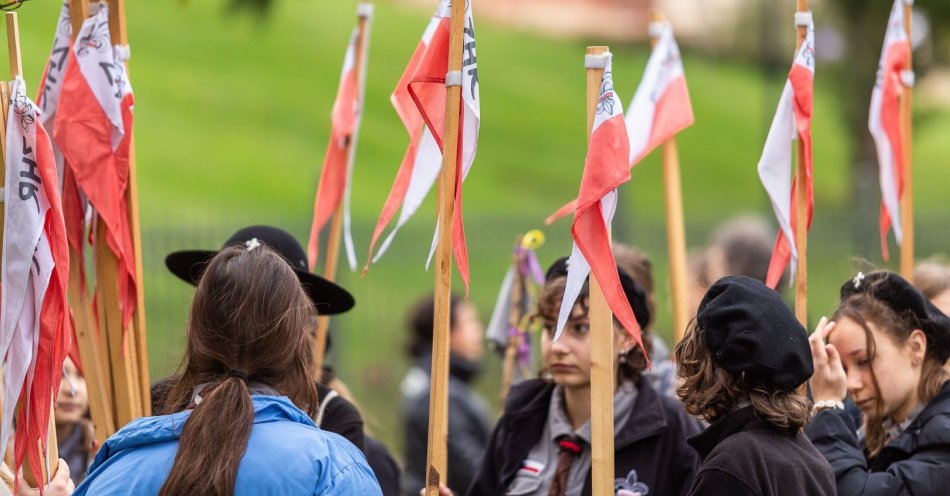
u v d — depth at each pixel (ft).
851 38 118.62
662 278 71.46
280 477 17.40
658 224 71.41
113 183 23.85
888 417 24.97
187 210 113.09
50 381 21.77
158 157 127.75
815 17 119.85
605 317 21.54
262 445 17.67
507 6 202.59
